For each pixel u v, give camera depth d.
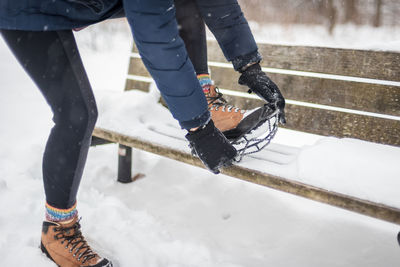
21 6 1.09
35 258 1.39
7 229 1.58
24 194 1.88
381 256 1.45
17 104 3.57
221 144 1.22
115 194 2.02
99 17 1.21
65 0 1.11
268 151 1.42
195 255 1.49
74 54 1.20
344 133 1.62
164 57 1.12
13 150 2.48
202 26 1.50
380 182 1.09
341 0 6.23
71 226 1.36
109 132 1.77
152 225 1.69
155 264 1.42
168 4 1.09
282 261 1.47
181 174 2.20
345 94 1.63
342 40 5.71
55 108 1.22
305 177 1.20
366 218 1.71
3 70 4.74
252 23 6.86
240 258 1.49
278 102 1.27
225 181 2.09
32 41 1.17
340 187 1.13
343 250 1.51
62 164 1.25
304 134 2.59
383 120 1.53
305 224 1.69
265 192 1.96
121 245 1.50
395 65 1.52
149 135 1.64
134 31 1.11
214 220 1.76
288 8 6.59
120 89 4.09
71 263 1.35
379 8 6.11
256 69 1.37
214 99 1.45
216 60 2.07
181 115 1.19
